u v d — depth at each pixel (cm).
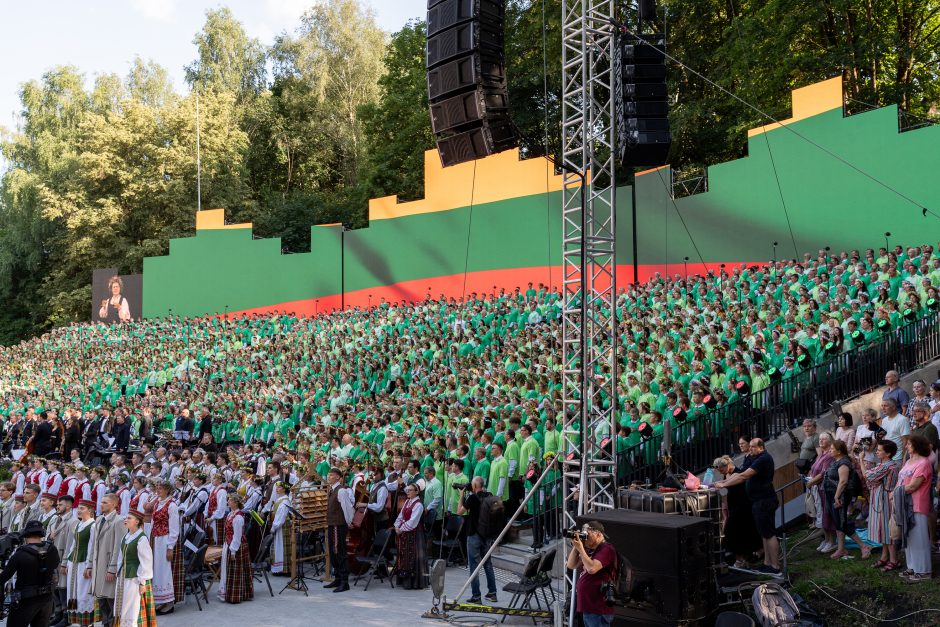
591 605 921
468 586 1405
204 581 1521
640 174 3048
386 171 4662
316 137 6238
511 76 3812
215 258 4275
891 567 1108
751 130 2739
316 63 6266
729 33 3484
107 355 3934
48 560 1141
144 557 1196
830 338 1628
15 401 3594
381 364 2733
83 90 6744
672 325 2034
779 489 1422
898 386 1397
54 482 1861
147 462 1795
